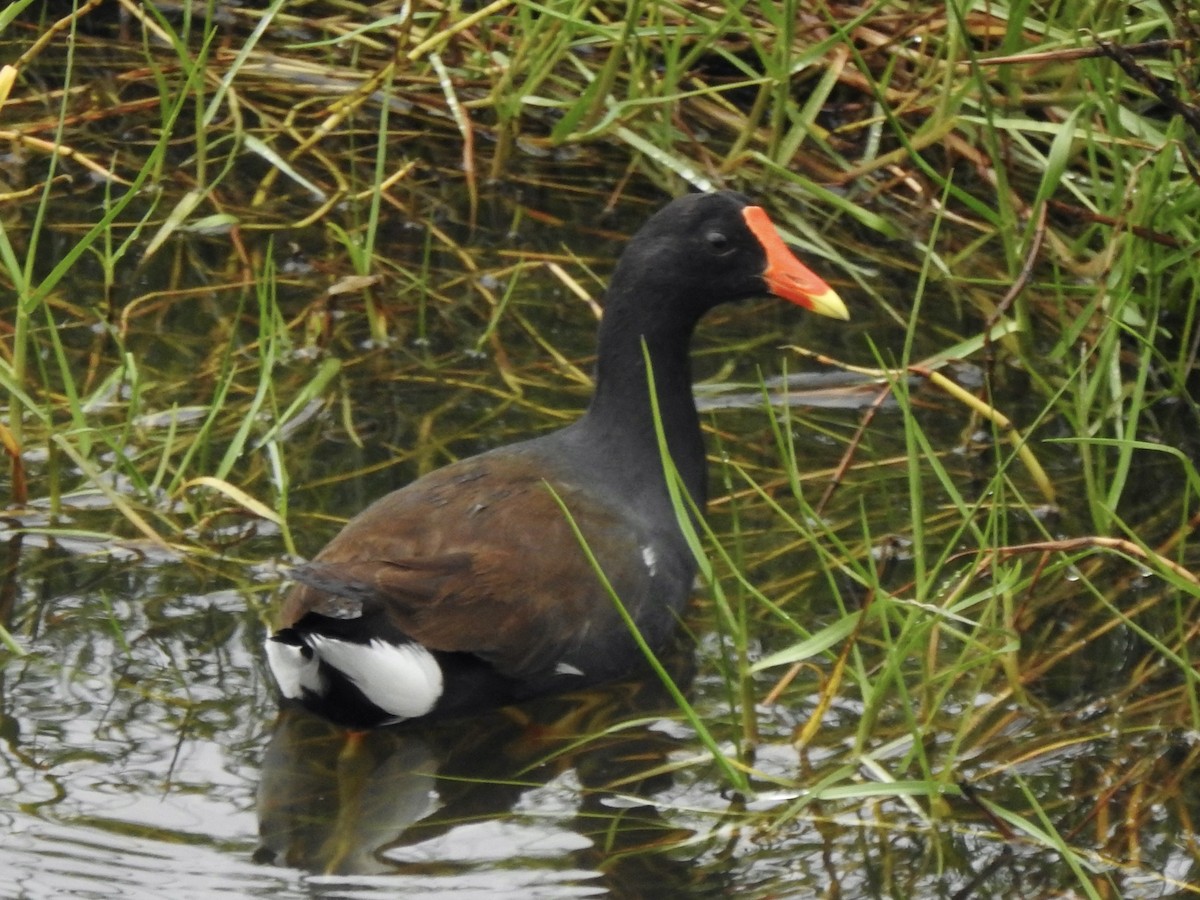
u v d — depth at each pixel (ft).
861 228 44.57
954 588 31.71
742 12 47.09
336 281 41.29
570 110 44.86
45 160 45.03
